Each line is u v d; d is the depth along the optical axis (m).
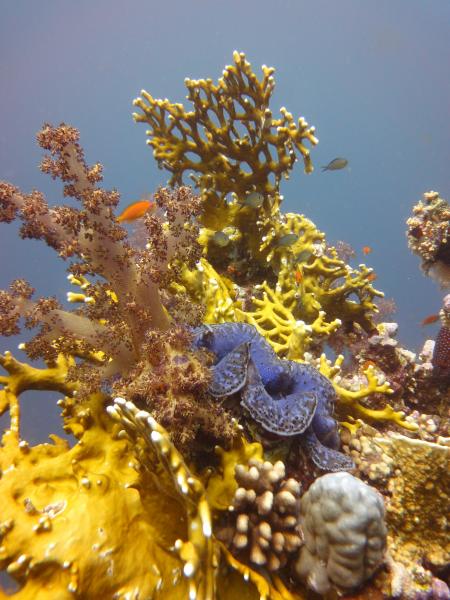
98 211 0.58
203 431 0.54
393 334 1.25
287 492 0.51
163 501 0.50
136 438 0.53
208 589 0.43
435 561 0.59
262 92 1.08
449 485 0.61
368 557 0.48
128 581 0.45
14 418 0.60
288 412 0.57
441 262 1.34
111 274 0.60
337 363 0.85
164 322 0.64
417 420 0.90
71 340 0.61
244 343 0.59
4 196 0.57
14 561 0.44
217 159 1.16
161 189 0.65
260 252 1.21
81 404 0.61
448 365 1.01
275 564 0.50
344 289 1.25
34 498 0.49
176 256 0.66
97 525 0.46
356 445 0.69
